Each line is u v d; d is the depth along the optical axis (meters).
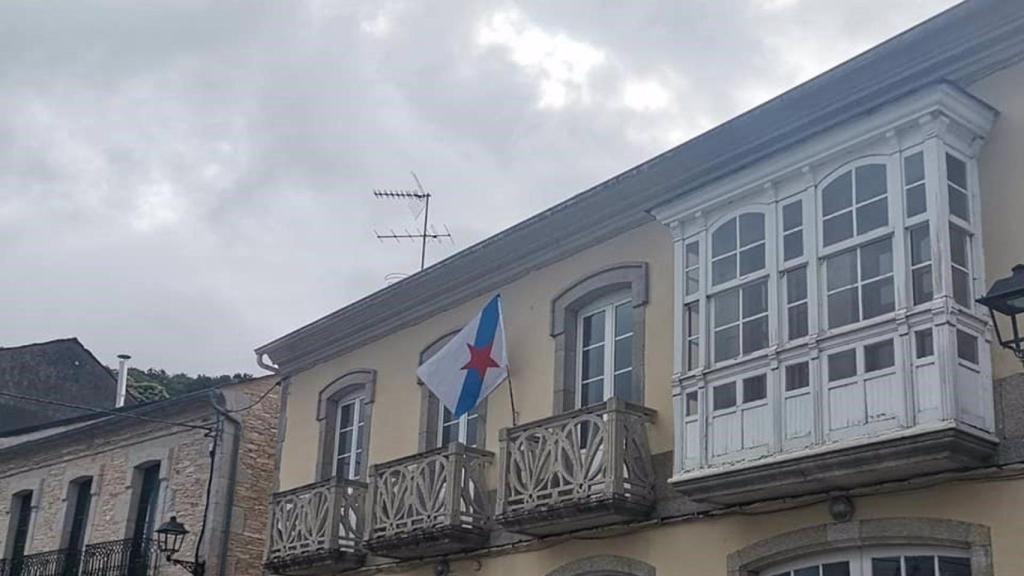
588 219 12.62
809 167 9.73
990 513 8.48
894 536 9.01
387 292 15.13
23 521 22.22
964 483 8.68
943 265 8.61
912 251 8.86
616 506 10.68
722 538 10.30
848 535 9.29
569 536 11.72
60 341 27.84
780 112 10.45
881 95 9.84
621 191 12.14
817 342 9.27
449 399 12.88
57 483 21.33
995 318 8.70
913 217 8.89
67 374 27.80
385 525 13.30
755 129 10.73
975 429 8.39
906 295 8.75
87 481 20.89
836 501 9.41
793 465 9.16
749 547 10.03
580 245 12.77
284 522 14.96
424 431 14.28
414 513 12.94
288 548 14.74
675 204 10.86
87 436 20.67
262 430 18.38
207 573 17.06
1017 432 8.47
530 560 12.12
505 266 13.71
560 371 12.59
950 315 8.48
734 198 10.34
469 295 14.26
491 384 12.88
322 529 14.29
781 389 9.48
